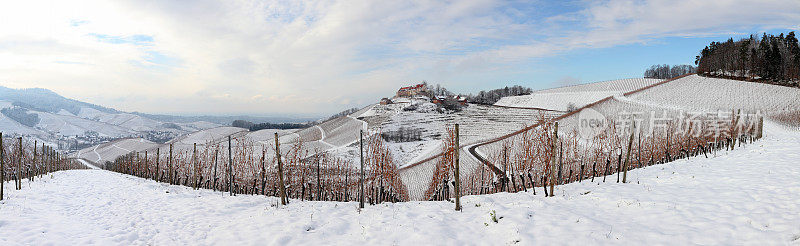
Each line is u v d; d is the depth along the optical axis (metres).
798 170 17.69
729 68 138.00
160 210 17.55
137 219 15.89
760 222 10.52
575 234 10.69
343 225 13.34
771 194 13.52
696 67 162.50
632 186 17.72
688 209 12.57
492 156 62.78
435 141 105.38
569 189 18.45
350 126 158.25
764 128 54.88
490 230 11.97
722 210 12.11
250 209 17.19
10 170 36.34
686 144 40.19
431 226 12.41
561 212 13.35
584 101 156.38
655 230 10.67
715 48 155.12
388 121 148.62
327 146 114.62
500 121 126.69
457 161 14.96
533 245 10.24
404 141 109.19
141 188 26.88
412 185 54.25
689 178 18.44
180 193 23.12
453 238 11.42
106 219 16.48
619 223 11.58
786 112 81.25
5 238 12.59
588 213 13.16
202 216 15.91
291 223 13.69
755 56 126.56
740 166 20.67
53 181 32.97
